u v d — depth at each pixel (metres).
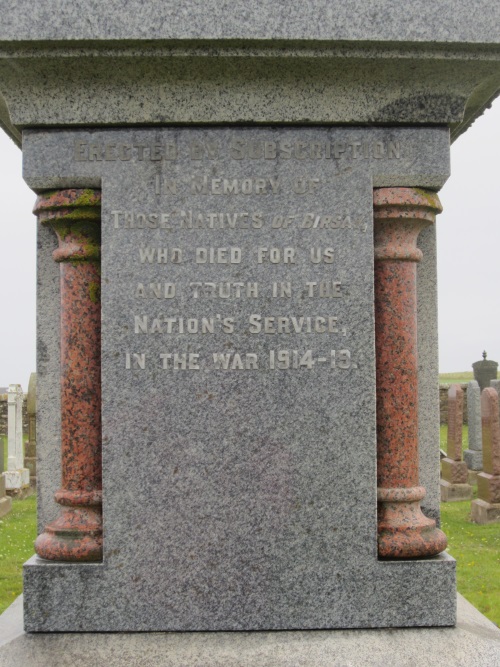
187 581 2.45
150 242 2.48
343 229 2.48
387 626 2.45
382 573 2.45
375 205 2.50
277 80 2.46
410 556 2.47
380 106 2.48
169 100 2.47
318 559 2.46
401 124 2.51
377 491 2.49
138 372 2.46
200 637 2.42
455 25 2.40
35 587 2.44
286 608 2.45
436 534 2.51
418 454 2.61
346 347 2.48
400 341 2.52
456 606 2.53
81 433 2.50
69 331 2.51
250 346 2.47
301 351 2.47
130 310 2.47
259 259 2.48
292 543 2.46
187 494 2.46
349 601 2.45
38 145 2.49
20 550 4.93
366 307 2.48
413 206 2.50
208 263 2.48
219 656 2.36
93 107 2.47
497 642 2.40
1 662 2.35
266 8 2.37
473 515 5.93
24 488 7.42
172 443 2.46
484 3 2.41
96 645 2.40
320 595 2.45
